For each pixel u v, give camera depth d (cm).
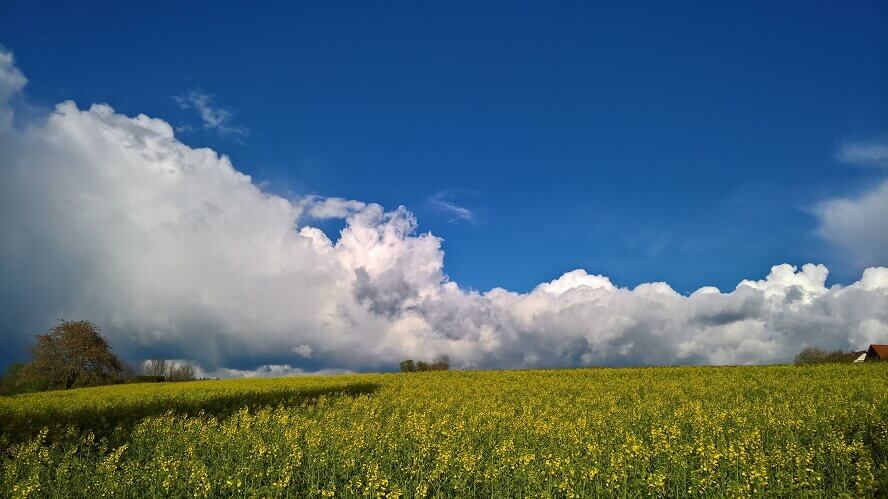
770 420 1794
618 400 2861
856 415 1858
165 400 3120
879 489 1187
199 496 1252
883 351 7238
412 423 1897
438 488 1277
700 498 1191
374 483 1208
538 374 4769
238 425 2170
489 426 1973
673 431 1585
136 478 1380
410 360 8100
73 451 1602
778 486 1178
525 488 1238
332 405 2947
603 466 1346
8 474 1410
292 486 1309
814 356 7562
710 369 4491
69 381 7081
